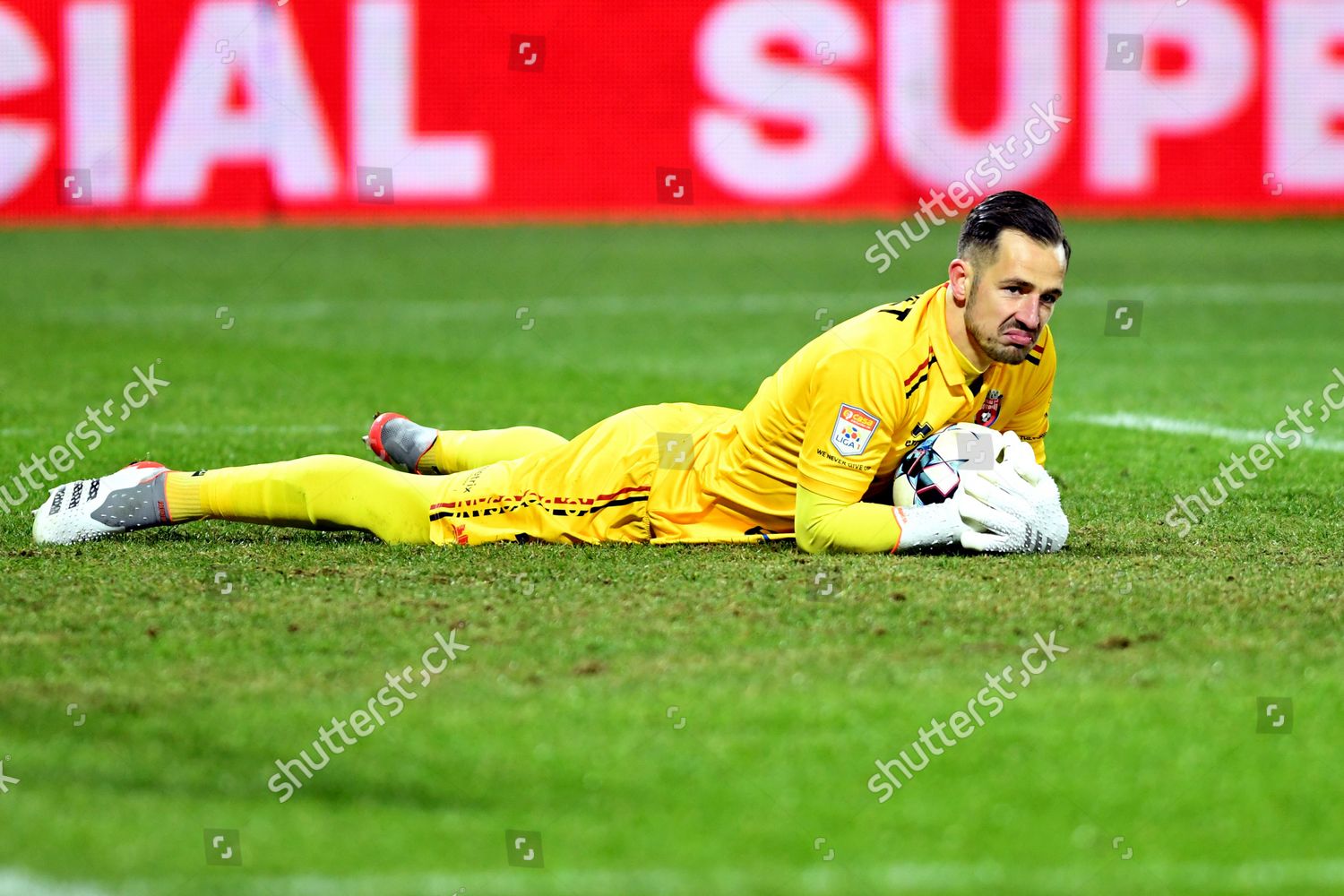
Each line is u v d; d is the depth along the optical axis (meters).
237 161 71.31
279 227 71.31
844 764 12.11
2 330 44.12
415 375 36.84
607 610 15.77
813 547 17.92
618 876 10.48
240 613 15.80
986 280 16.73
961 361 17.36
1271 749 12.35
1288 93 70.50
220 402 32.94
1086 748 12.40
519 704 13.26
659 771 12.01
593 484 18.55
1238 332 44.28
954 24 69.50
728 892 10.27
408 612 15.80
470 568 17.52
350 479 18.55
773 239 66.31
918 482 17.84
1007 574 17.11
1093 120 70.38
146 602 16.17
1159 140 70.75
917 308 17.53
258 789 11.73
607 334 44.06
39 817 11.25
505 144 71.88
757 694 13.46
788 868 10.56
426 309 49.59
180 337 43.25
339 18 70.56
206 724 12.88
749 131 71.19
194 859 10.66
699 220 71.94
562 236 68.25
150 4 70.06
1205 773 11.95
